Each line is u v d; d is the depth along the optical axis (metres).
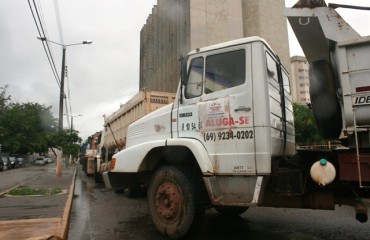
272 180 4.96
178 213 5.43
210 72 5.49
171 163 5.94
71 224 6.93
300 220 7.12
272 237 5.74
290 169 4.84
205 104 5.40
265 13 40.72
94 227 6.64
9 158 41.53
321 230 6.25
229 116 5.13
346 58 4.38
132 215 7.88
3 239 4.99
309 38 5.09
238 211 7.28
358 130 4.24
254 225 6.64
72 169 33.06
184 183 5.41
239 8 36.41
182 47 33.59
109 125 15.08
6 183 17.14
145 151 5.88
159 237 5.78
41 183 15.27
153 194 5.82
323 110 4.75
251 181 4.88
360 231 6.16
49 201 9.29
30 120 55.38
